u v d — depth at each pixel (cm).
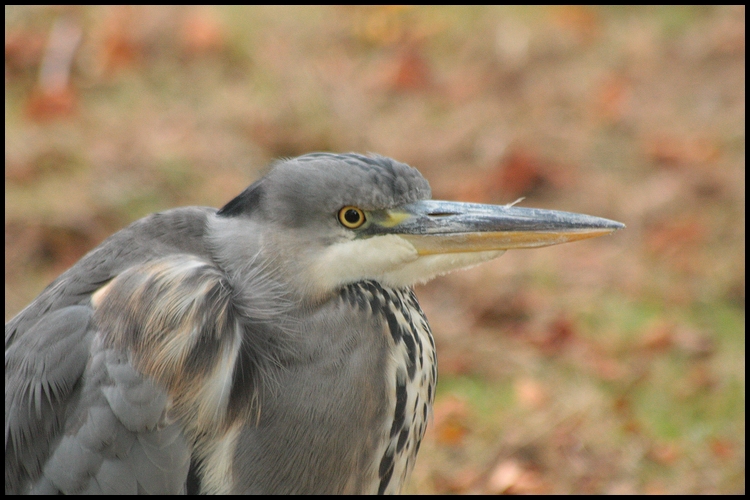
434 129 1426
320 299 551
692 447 910
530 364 1009
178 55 1492
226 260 557
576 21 1712
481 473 877
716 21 1734
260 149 1320
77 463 514
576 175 1352
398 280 579
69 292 552
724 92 1555
